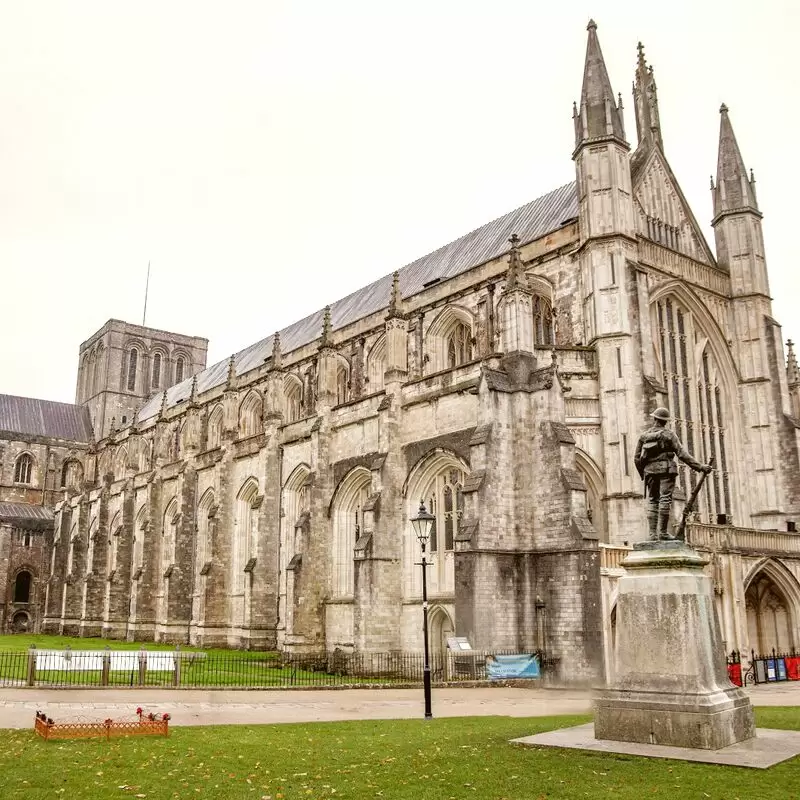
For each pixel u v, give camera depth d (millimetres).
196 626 73250
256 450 71438
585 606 38562
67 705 30672
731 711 20250
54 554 110375
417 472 49188
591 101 55031
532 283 58031
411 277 78438
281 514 65000
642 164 59688
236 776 17391
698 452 57188
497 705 32000
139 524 92125
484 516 40719
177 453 103062
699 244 62781
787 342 73938
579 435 49625
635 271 51875
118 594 90188
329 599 55031
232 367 77375
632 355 50219
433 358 65812
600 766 17875
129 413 144125
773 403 59938
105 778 17078
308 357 79562
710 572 44375
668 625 20828
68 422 144500
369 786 16375
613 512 48062
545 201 67312
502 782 16500
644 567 21656
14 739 22062
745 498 59219
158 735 23000
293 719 27672
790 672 46062
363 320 74875
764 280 62750
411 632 47625
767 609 51719
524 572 41156
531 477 42062
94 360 150375
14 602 115938
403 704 32531
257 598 63844
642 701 20625
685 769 17359
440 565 47594
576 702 32812
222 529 72500
